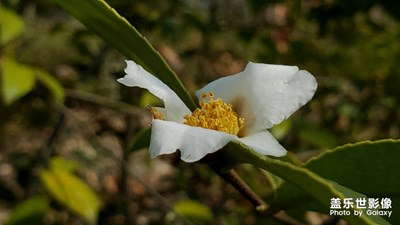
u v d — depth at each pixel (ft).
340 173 0.79
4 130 2.55
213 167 0.78
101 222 2.33
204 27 2.45
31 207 1.49
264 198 0.97
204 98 0.85
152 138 0.72
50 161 1.62
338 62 2.44
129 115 2.24
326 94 2.47
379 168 0.77
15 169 2.18
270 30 2.45
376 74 2.53
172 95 0.79
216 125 0.80
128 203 2.19
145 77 0.77
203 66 2.58
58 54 2.37
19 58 2.21
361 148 0.77
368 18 2.45
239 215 1.80
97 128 2.52
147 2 2.28
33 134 2.66
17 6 2.01
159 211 2.46
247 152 0.71
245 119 0.81
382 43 2.50
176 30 2.30
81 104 2.35
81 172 2.54
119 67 2.37
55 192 1.53
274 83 0.81
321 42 2.61
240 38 2.39
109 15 0.80
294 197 0.85
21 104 2.27
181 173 2.37
